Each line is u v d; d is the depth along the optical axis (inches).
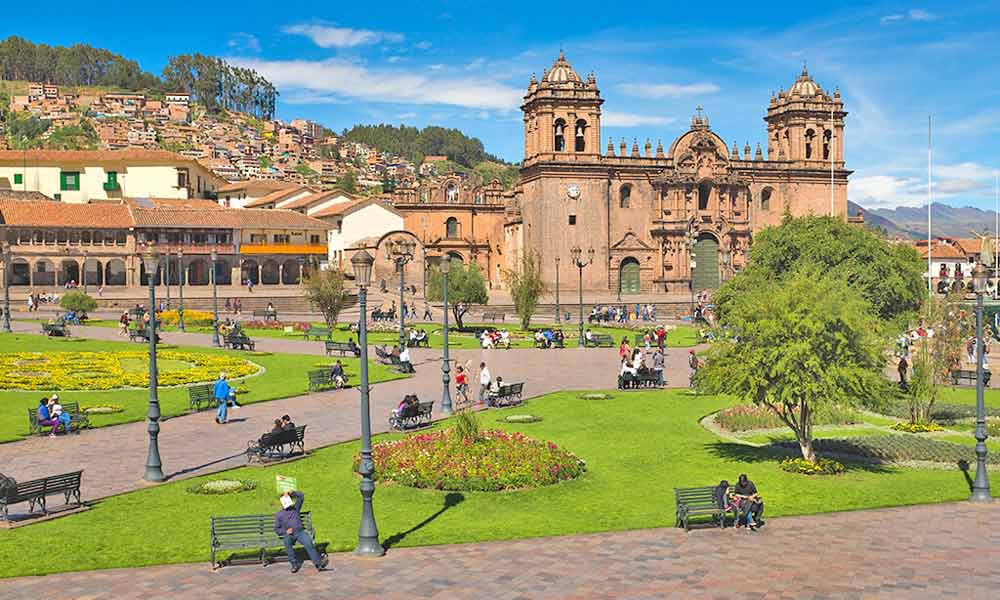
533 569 932.6
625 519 1127.0
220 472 1362.0
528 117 5191.9
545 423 1777.8
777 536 1054.4
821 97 5423.2
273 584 893.2
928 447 1552.7
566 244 5039.4
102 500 1203.2
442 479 1268.5
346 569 938.7
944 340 1818.4
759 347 1411.2
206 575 919.7
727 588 872.9
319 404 1942.7
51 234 4355.3
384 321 3742.6
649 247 5206.7
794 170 5374.0
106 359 2439.7
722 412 1834.4
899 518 1136.2
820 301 1387.8
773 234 3464.6
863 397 1387.8
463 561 962.1
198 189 6289.4
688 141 5270.7
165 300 3917.3
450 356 2792.8
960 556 974.4
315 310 4210.1
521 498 1230.3
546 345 3051.2
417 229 5551.2
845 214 5442.9
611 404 1987.0
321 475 1349.7
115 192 5738.2
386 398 2018.9
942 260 6870.1
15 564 946.7
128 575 916.6
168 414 1796.3
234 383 2174.0
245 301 4143.7
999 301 3575.3
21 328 3107.8
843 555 978.1
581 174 5059.1
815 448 1563.7
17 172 5629.9
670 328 3895.2
